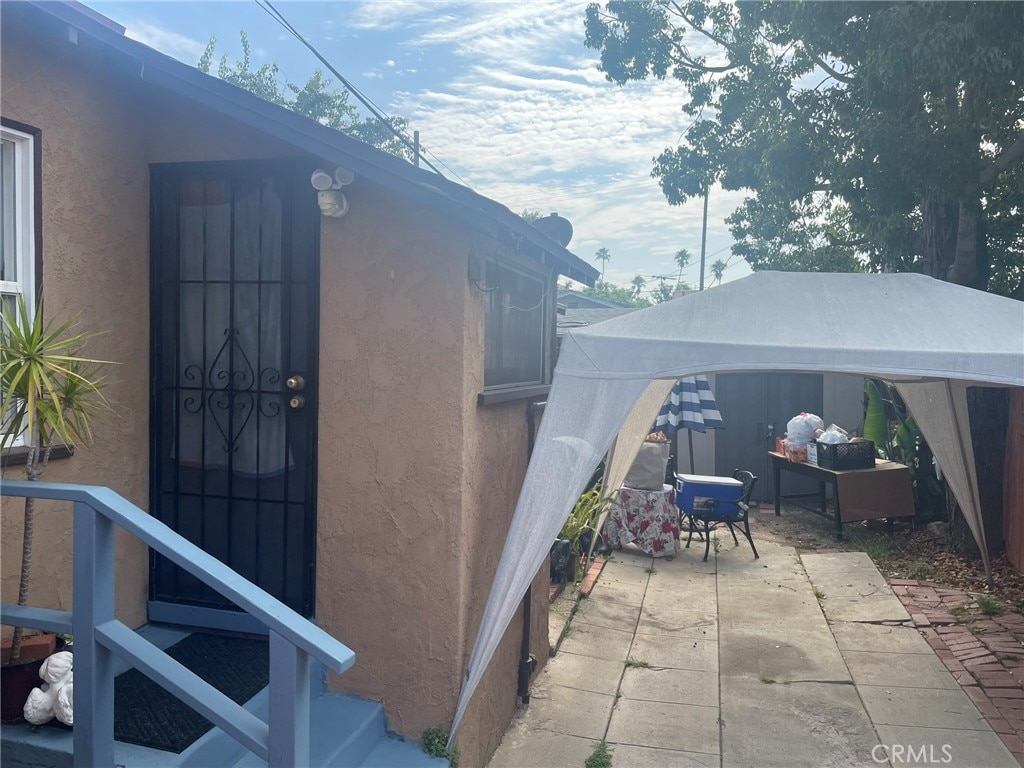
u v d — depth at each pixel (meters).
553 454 4.38
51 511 3.90
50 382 3.07
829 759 4.82
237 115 3.89
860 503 10.48
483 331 4.32
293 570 4.40
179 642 4.34
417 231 4.02
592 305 21.69
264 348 4.43
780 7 9.65
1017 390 8.73
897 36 7.84
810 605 7.87
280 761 2.40
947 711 5.48
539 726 5.18
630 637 6.95
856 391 13.10
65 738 3.11
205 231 4.50
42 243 3.83
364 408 4.12
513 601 4.09
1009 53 7.39
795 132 9.59
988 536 9.24
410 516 4.05
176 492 4.55
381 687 4.09
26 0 3.46
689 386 11.38
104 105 4.21
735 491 9.59
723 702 5.63
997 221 11.77
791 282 5.50
